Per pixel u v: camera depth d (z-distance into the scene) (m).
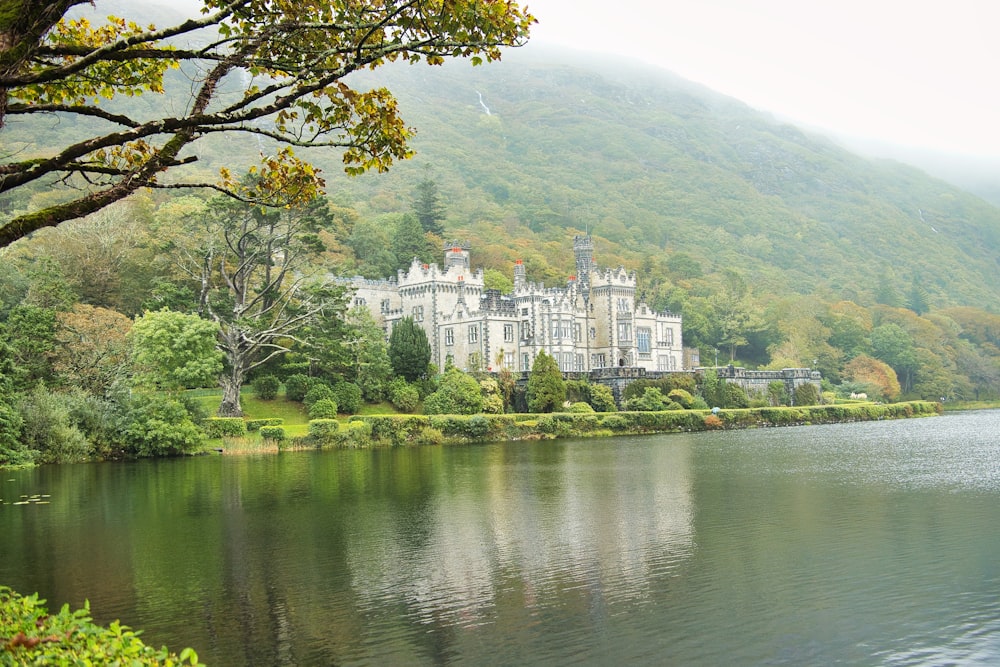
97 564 30.52
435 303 121.75
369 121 19.73
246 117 16.92
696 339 181.25
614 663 21.11
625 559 31.20
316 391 91.69
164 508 42.69
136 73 21.11
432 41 18.19
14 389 66.50
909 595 26.45
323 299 93.06
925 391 177.38
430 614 24.75
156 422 69.00
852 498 45.44
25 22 14.73
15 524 38.41
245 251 94.88
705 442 85.75
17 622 14.10
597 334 134.50
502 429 91.44
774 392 129.62
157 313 74.38
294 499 45.59
